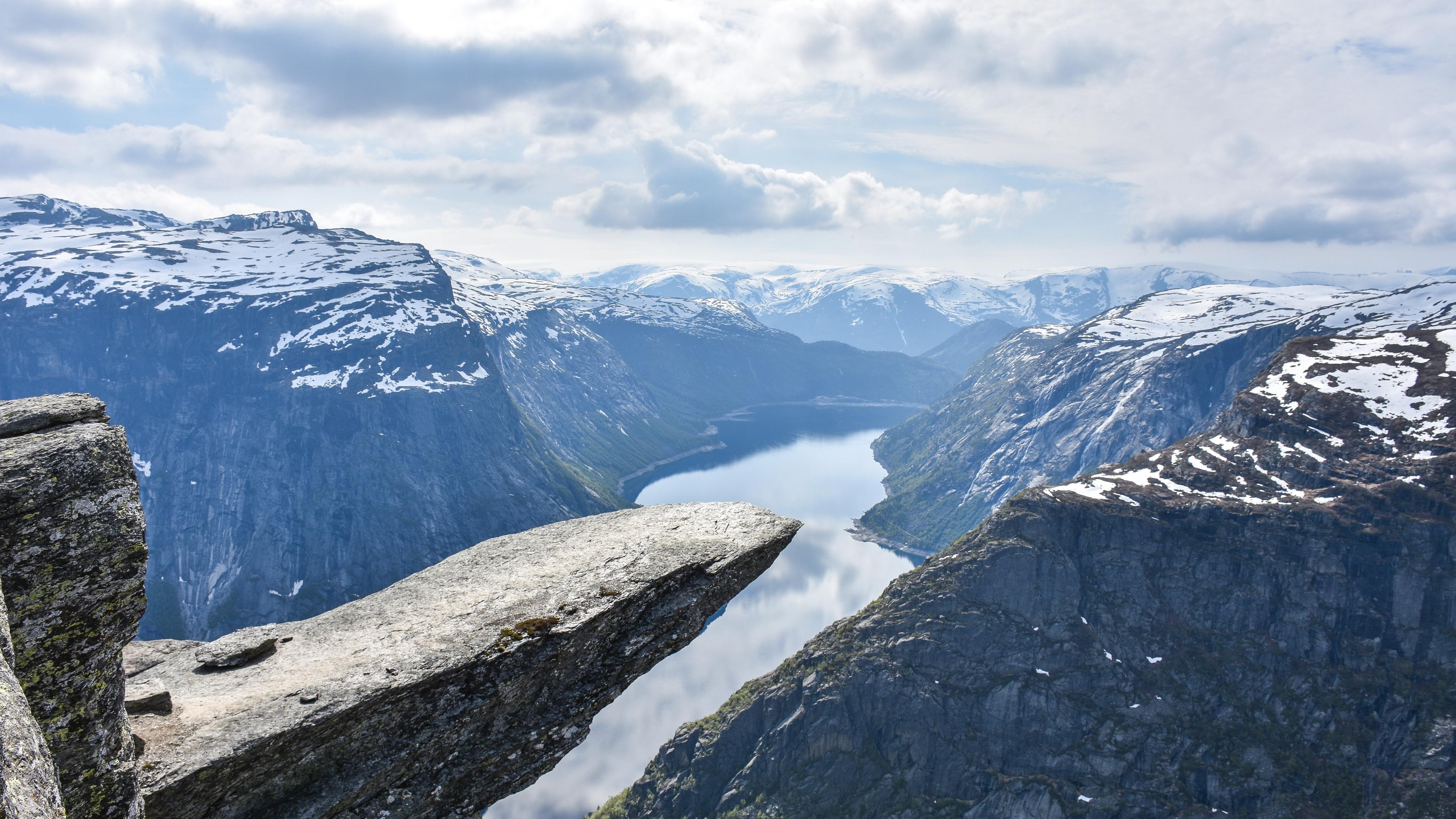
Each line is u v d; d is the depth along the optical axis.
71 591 14.38
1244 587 144.00
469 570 25.38
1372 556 138.62
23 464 14.59
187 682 19.25
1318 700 128.12
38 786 7.89
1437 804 109.00
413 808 20.17
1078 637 142.50
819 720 140.62
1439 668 126.25
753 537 27.02
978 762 130.62
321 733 17.98
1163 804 119.19
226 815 17.09
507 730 21.97
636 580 23.97
